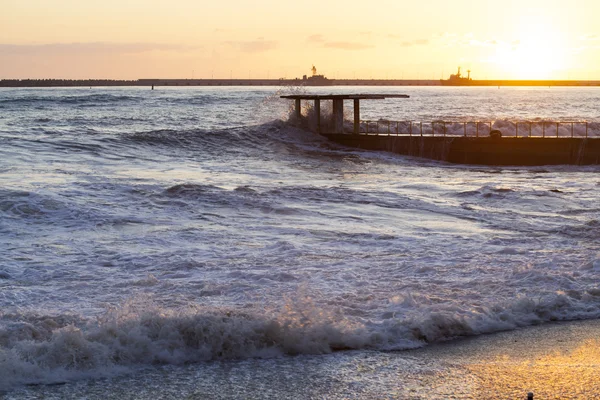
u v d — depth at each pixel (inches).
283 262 513.3
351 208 770.2
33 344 314.3
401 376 309.3
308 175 1119.6
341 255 539.5
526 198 840.9
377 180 1062.4
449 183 1031.0
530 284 446.6
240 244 584.7
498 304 402.0
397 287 439.2
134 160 1230.3
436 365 322.7
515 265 499.2
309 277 465.1
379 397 287.0
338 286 442.0
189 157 1322.6
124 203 754.8
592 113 3422.7
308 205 781.3
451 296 421.4
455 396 287.6
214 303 402.9
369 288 437.7
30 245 569.9
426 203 806.5
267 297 416.5
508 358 332.5
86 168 1074.7
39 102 3545.8
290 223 684.7
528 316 392.5
